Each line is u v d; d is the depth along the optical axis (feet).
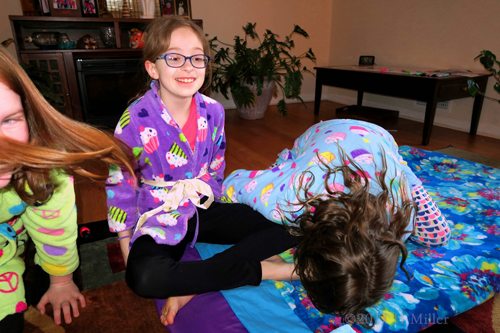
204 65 3.07
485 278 3.29
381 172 2.90
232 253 3.10
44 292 3.26
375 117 10.67
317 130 3.89
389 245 2.62
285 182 3.23
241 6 12.43
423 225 3.53
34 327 2.91
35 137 1.96
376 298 2.60
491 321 2.98
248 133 9.64
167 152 3.21
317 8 13.83
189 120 3.35
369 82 9.71
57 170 2.25
